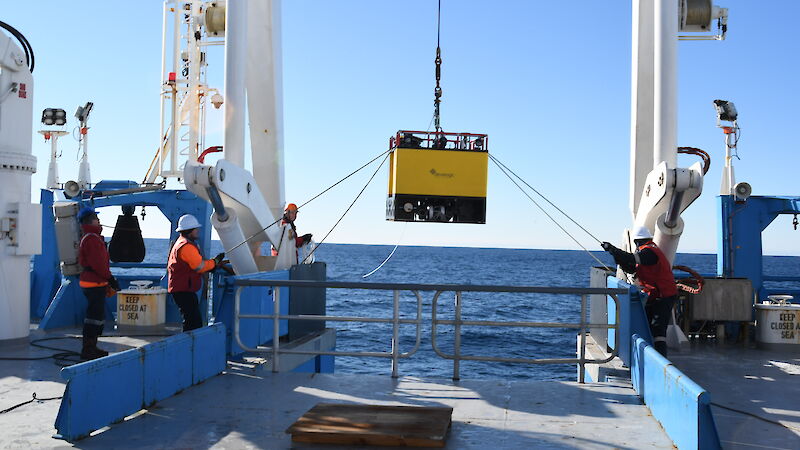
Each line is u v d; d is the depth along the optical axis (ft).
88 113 50.75
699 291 32.40
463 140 32.04
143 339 34.12
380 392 22.47
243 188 33.04
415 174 31.04
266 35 39.29
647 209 31.35
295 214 38.63
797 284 169.17
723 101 39.58
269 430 18.10
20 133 33.12
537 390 22.95
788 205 37.35
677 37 31.68
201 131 51.11
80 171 50.72
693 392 15.35
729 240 37.96
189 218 28.78
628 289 25.44
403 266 398.62
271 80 39.55
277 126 39.99
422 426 17.47
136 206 44.01
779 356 31.30
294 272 35.60
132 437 17.43
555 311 147.43
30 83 33.63
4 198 32.50
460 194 31.19
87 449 16.46
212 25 39.52
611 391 22.94
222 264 31.91
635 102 35.55
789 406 21.90
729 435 18.63
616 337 24.45
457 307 24.31
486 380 24.36
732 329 35.63
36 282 43.42
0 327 32.40
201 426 18.43
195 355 23.35
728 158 39.50
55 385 23.59
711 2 36.78
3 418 19.30
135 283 39.32
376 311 138.10
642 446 17.02
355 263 437.17
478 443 17.17
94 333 28.12
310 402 21.08
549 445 17.06
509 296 187.11
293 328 35.42
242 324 28.17
